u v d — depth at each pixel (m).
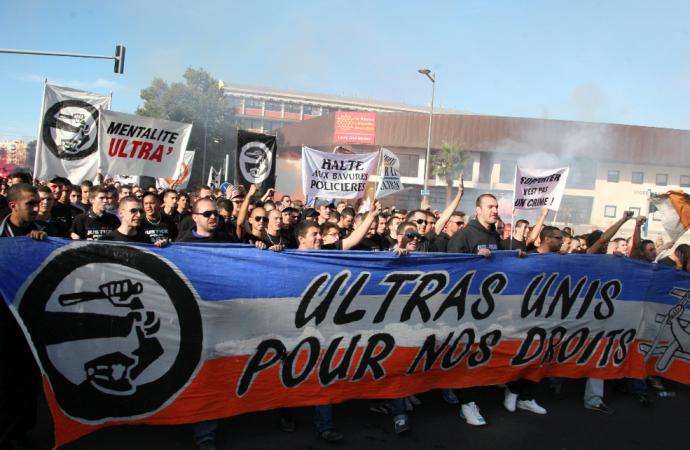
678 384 6.14
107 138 6.84
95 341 3.50
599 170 48.31
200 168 60.16
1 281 3.30
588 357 5.20
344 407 4.78
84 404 3.46
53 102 7.29
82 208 7.11
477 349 4.71
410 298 4.41
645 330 5.46
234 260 3.85
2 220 4.24
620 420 4.91
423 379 4.48
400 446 4.06
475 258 4.66
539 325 4.97
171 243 3.71
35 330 3.36
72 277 3.45
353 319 4.21
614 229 6.15
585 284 5.16
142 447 3.74
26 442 3.62
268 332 3.94
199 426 3.78
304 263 4.05
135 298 3.59
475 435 4.36
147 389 3.62
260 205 5.40
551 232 5.30
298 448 3.92
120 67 15.25
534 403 4.98
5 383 3.43
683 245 6.13
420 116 50.28
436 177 50.41
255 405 3.91
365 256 4.23
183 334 3.70
